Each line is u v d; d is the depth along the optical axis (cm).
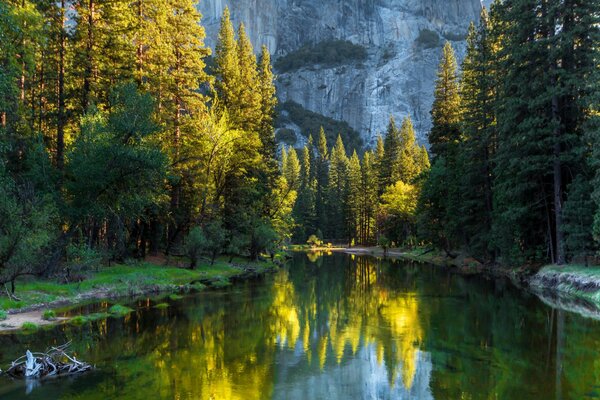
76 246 2448
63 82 2792
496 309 1925
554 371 1094
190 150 3522
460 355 1252
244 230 4259
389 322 1719
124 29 2930
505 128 2777
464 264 4147
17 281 2119
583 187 2364
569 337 1419
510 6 2983
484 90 3716
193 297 2316
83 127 2442
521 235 2944
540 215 2788
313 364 1188
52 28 2622
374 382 1045
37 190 2292
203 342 1412
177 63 3622
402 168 8225
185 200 3728
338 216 11219
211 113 3878
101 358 1222
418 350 1316
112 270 2720
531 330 1525
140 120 2472
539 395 931
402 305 2088
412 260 5388
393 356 1257
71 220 2438
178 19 3622
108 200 2456
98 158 2316
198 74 3681
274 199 5206
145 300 2177
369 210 9844
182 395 942
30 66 2495
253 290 2609
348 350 1329
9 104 2184
